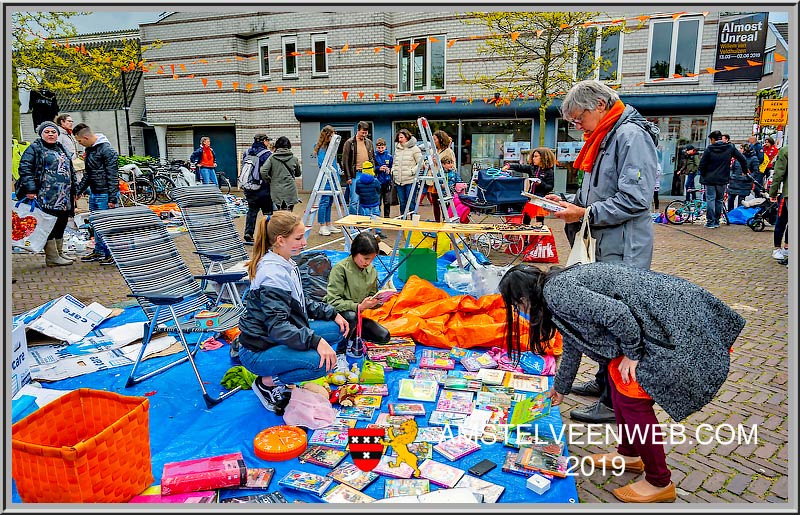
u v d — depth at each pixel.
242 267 4.96
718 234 9.84
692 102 13.62
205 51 18.56
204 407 3.36
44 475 2.18
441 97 15.93
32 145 6.47
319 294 4.56
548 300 2.48
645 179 2.98
